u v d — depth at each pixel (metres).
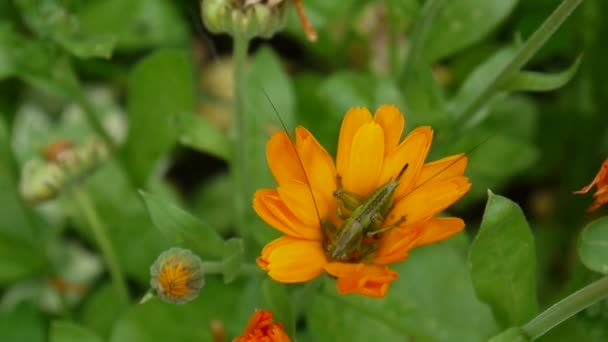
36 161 0.51
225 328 0.53
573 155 0.59
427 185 0.42
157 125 0.54
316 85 0.58
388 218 0.42
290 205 0.42
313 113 0.56
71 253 0.59
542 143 0.59
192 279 0.43
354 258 0.42
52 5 0.52
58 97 0.61
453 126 0.51
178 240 0.45
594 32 0.56
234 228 0.58
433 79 0.51
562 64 0.59
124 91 0.62
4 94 0.61
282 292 0.45
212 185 0.59
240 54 0.47
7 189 0.55
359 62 0.62
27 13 0.52
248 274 0.46
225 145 0.51
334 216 0.43
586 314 0.47
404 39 0.61
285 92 0.54
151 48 0.62
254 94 0.54
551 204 0.60
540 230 0.58
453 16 0.53
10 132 0.60
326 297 0.51
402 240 0.41
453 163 0.42
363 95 0.54
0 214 0.55
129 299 0.54
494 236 0.45
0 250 0.55
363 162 0.42
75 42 0.51
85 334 0.49
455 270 0.51
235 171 0.52
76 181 0.51
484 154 0.57
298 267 0.42
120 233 0.55
